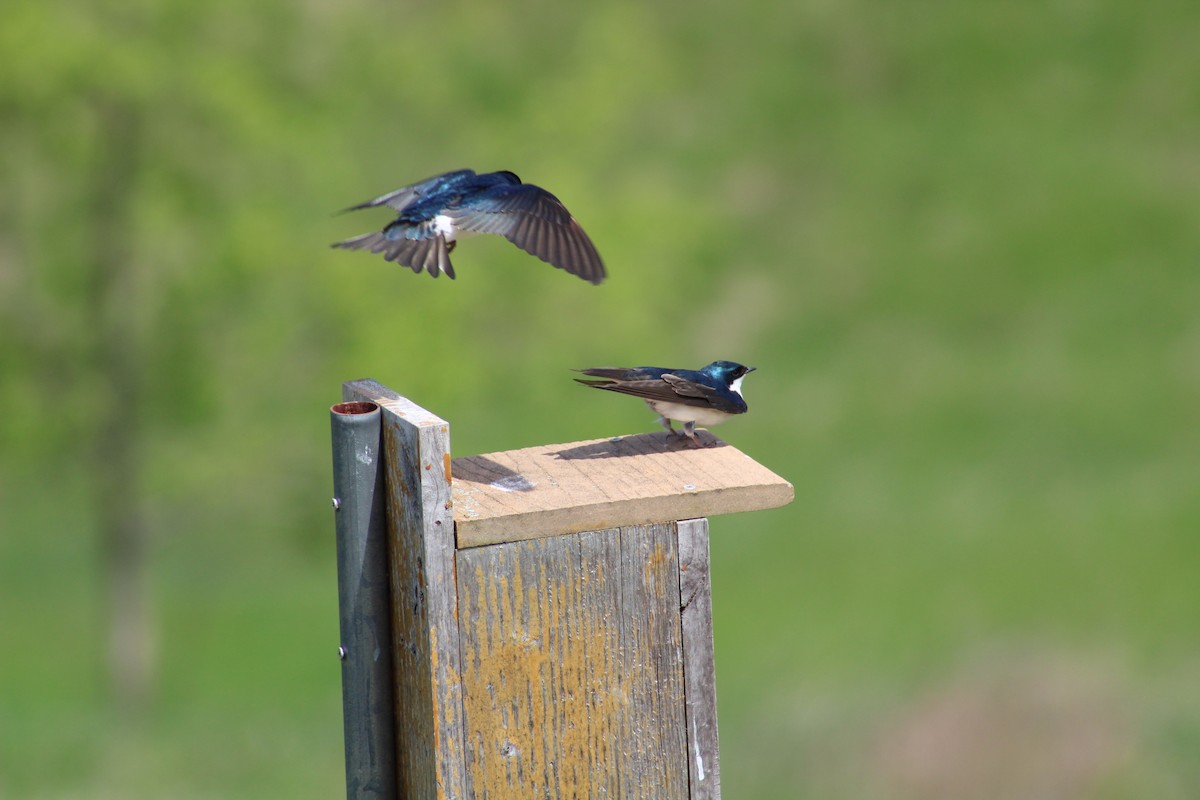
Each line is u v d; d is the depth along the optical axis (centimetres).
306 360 1941
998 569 2406
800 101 3544
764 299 3105
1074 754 1814
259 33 1873
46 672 2250
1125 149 3372
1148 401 2819
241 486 2025
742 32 3691
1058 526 2508
